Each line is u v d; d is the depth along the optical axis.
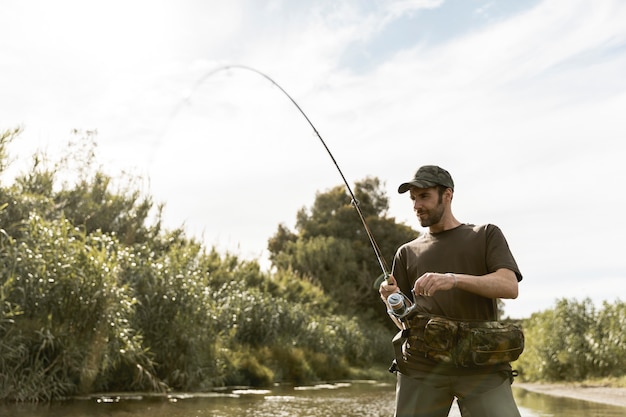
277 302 16.36
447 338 2.85
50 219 11.26
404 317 2.94
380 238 37.50
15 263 7.68
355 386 12.89
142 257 11.11
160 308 9.92
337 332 20.55
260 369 12.26
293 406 7.80
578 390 11.41
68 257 8.28
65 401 7.30
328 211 39.78
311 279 32.12
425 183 2.97
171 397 8.38
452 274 2.75
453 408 7.35
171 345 9.93
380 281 3.16
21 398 7.07
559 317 15.50
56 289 8.02
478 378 2.85
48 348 7.81
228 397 8.85
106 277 8.32
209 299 11.32
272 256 39.94
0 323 7.38
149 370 9.65
